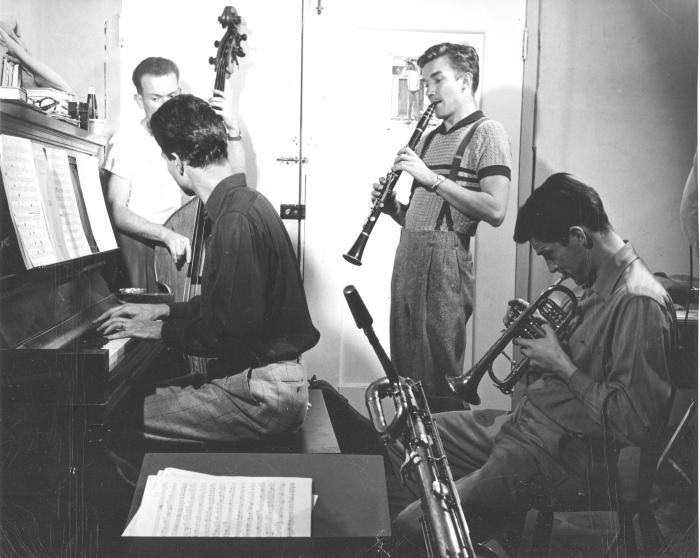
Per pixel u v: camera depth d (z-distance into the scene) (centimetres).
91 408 156
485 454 214
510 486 214
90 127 206
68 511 169
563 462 213
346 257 205
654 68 238
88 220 186
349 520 155
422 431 167
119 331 162
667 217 233
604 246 220
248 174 225
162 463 164
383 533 155
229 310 156
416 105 226
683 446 214
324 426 180
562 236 221
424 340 218
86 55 212
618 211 233
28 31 207
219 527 151
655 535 208
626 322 215
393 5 225
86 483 167
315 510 157
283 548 151
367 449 200
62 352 153
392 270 226
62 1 210
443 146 217
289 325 166
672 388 214
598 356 215
